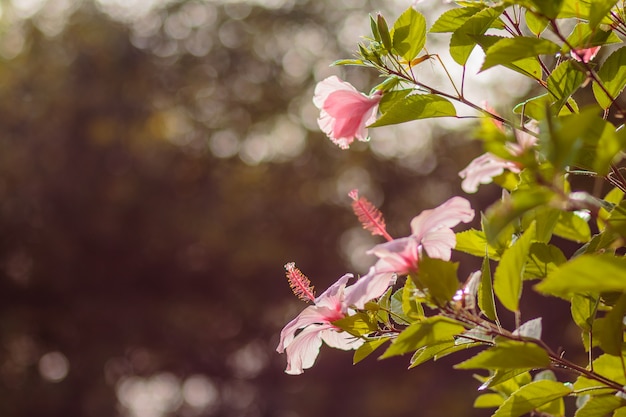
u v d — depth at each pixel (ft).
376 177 76.74
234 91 79.41
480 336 6.14
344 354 67.15
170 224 69.21
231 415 74.84
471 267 37.58
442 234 6.28
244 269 71.15
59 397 67.36
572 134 4.36
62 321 69.41
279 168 76.89
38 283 68.33
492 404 8.66
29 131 68.18
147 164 71.10
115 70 72.28
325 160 76.89
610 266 4.22
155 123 72.18
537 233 6.64
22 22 71.00
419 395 64.03
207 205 72.59
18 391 66.85
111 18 74.49
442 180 73.97
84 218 68.18
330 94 7.22
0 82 68.18
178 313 70.49
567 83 6.41
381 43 7.13
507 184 6.91
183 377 73.51
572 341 44.55
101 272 69.21
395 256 5.85
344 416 67.31
